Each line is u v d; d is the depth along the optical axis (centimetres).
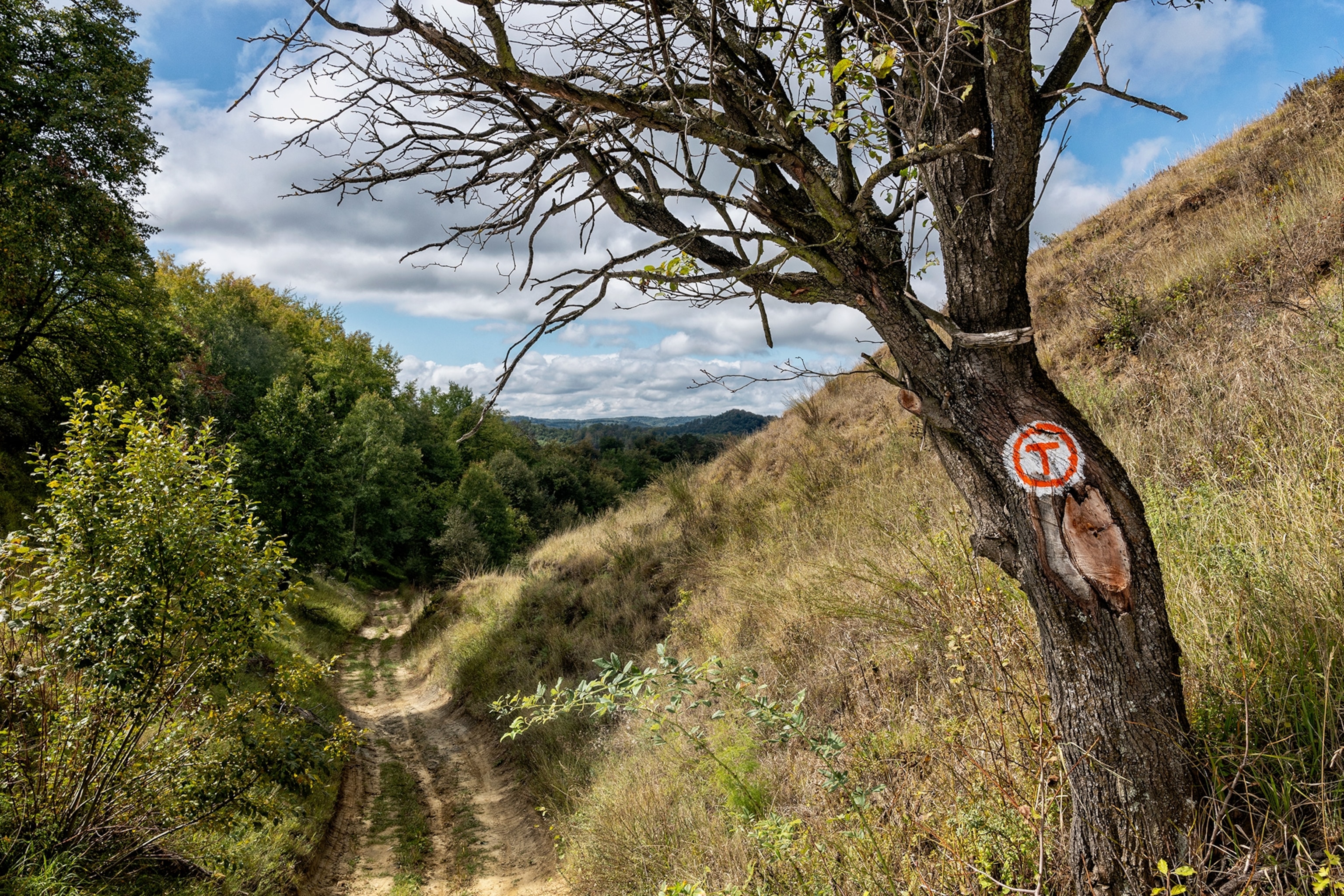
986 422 210
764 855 362
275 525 2141
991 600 356
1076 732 206
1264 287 652
